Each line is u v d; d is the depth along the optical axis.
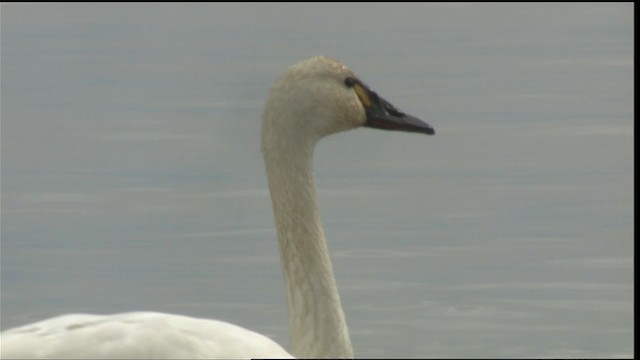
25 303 15.74
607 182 19.95
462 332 14.66
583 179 20.14
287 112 9.87
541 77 29.56
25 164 22.00
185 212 18.73
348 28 43.88
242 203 19.12
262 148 9.94
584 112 25.05
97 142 23.53
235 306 15.55
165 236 17.72
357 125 10.08
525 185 19.86
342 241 17.44
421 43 38.16
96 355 8.80
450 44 37.50
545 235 17.58
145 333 8.95
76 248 17.36
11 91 30.66
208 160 21.83
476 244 17.30
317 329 9.82
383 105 10.14
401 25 44.00
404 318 15.03
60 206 19.28
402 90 28.55
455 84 29.05
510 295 15.66
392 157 21.77
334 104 9.91
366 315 15.13
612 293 15.70
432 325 14.84
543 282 15.96
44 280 16.36
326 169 21.09
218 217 18.42
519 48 35.62
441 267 16.47
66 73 33.94
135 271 16.55
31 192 20.12
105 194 19.84
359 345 14.40
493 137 23.03
